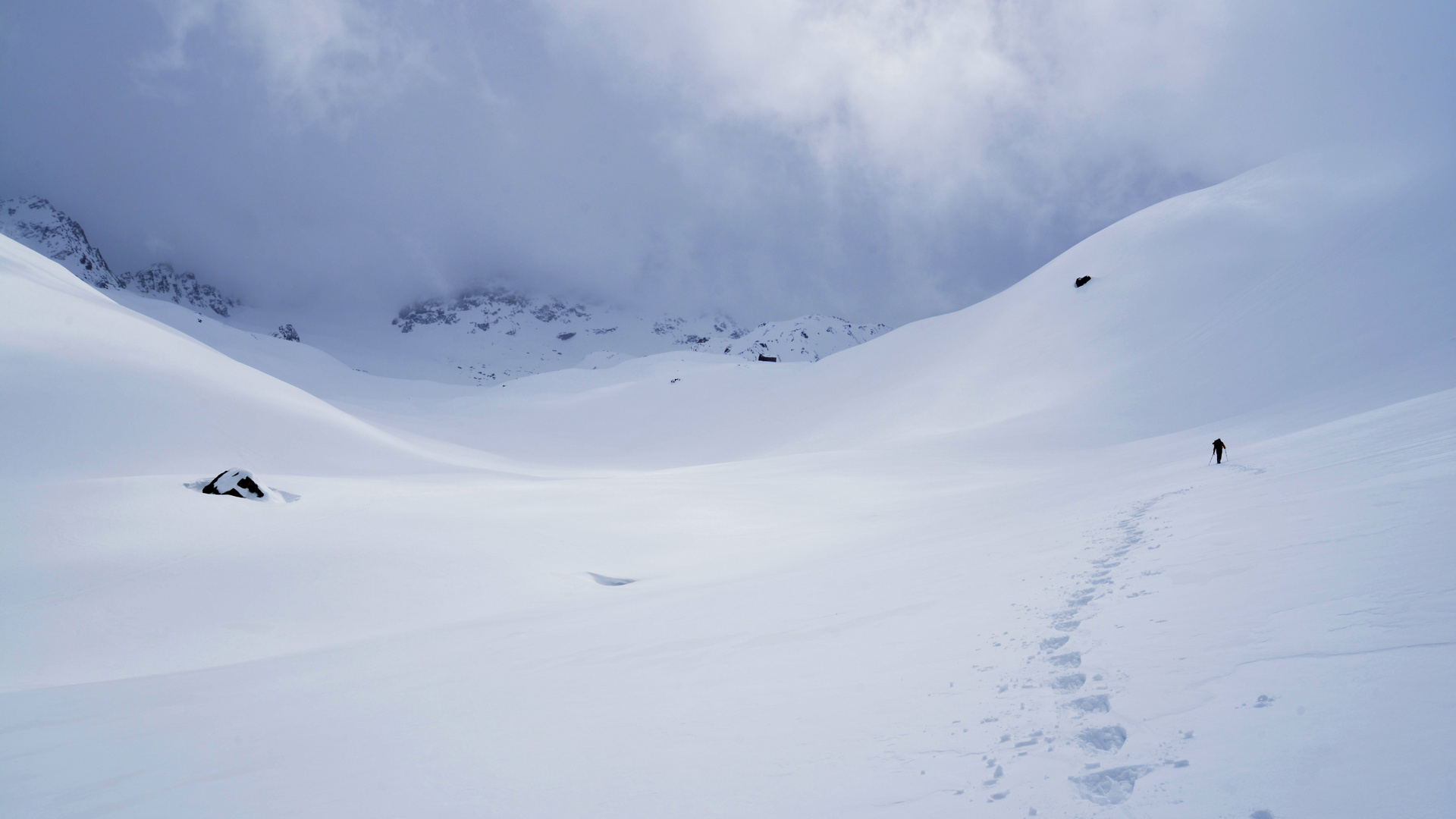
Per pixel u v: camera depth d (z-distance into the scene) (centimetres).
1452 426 1255
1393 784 289
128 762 867
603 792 523
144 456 4312
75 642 1858
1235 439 3203
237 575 2255
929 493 3969
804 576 1568
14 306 5281
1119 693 485
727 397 15150
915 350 12200
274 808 610
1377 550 635
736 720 647
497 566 2470
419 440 9556
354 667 1382
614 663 1018
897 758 479
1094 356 8375
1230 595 637
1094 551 1062
